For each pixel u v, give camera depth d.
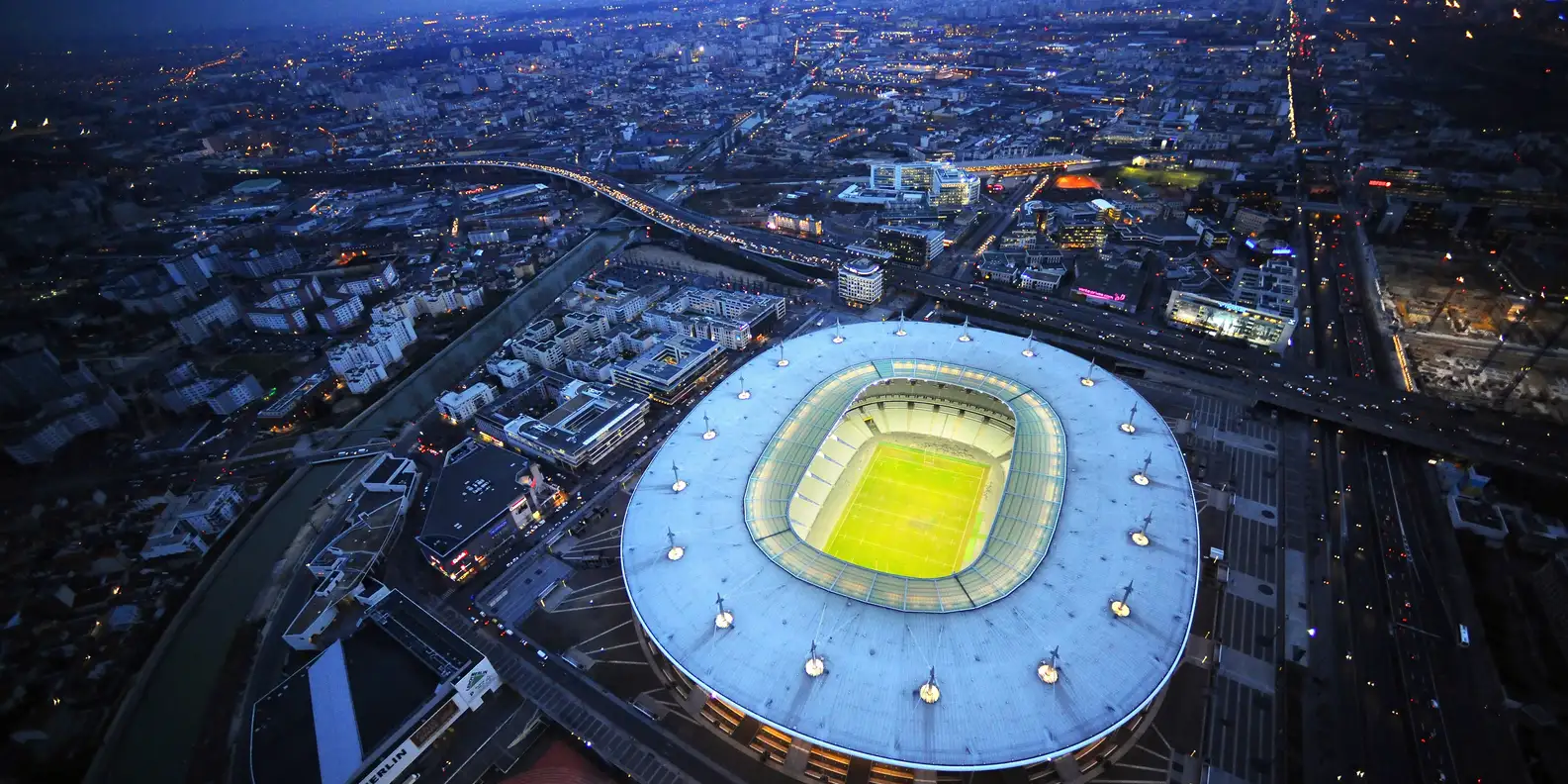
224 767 176.75
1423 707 167.25
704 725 172.75
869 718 142.25
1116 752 158.50
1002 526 184.75
